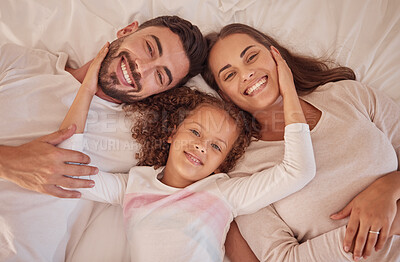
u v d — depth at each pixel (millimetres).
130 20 1320
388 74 1266
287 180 992
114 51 1149
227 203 1052
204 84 1270
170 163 1109
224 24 1333
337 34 1302
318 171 1026
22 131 1056
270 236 1027
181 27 1189
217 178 1109
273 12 1327
